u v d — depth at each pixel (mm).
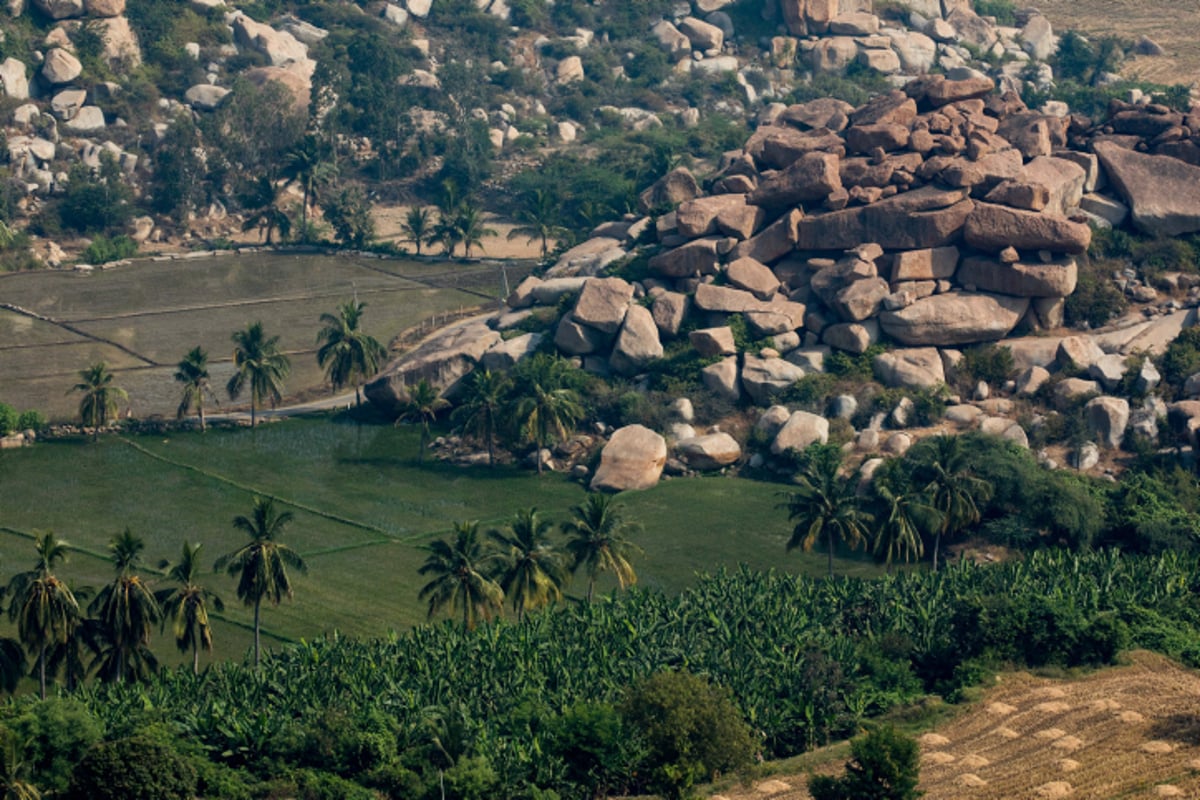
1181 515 142750
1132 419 160375
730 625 119812
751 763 104812
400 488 159250
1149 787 98125
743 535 147250
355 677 108875
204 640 111812
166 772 94250
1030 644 119438
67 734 98688
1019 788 98562
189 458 166500
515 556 119062
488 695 108625
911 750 93562
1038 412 164250
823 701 110875
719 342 172000
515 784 99000
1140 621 123312
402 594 133500
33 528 145125
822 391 167625
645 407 168500
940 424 163875
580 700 106250
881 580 128500
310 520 149750
